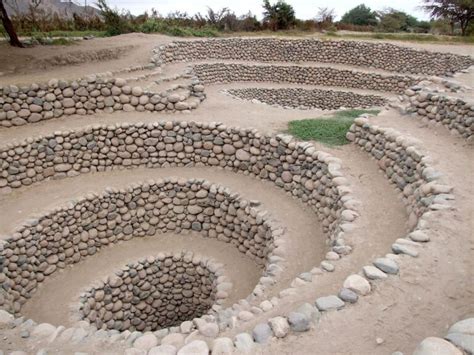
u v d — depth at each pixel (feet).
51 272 30.12
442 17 99.76
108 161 37.29
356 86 65.87
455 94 32.37
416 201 23.18
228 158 36.83
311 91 64.08
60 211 30.42
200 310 32.89
